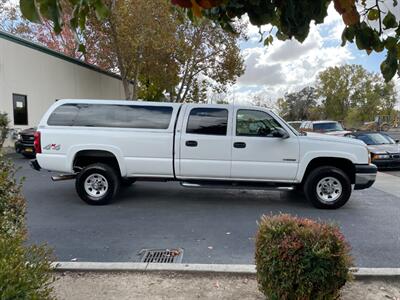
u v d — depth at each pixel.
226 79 27.17
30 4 1.23
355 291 3.27
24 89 16.08
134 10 18.83
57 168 6.68
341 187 6.53
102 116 6.73
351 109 57.94
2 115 13.62
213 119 6.61
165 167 6.64
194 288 3.33
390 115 54.84
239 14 1.77
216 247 4.58
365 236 5.09
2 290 1.80
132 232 5.20
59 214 6.16
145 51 21.42
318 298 2.81
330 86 59.56
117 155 6.62
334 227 3.00
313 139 6.53
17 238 2.41
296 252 2.79
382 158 12.53
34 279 2.10
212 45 25.38
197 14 1.56
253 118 6.61
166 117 6.68
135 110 6.74
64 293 3.23
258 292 3.25
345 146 6.47
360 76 57.84
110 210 6.46
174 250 4.46
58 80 19.25
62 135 6.62
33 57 16.83
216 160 6.54
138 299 3.12
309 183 6.56
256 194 7.91
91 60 25.81
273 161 6.49
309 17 1.53
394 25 1.78
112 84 27.72
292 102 73.44
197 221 5.79
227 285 3.39
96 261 4.10
